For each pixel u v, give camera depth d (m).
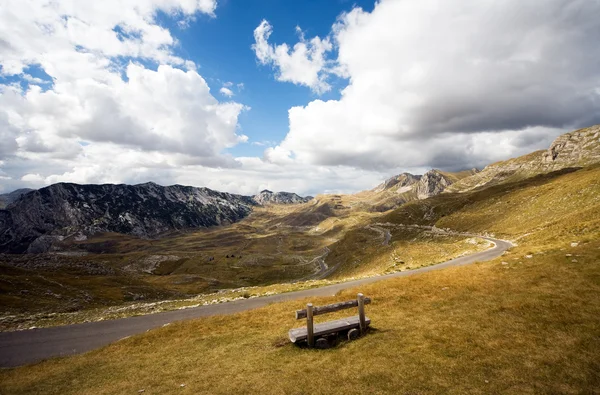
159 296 105.94
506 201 168.25
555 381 9.03
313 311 13.96
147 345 19.12
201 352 16.02
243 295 37.31
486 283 21.11
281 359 12.92
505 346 11.55
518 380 9.25
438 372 10.19
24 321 31.02
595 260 21.44
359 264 135.88
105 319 30.02
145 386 12.29
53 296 78.81
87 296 86.12
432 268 48.00
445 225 181.12
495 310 15.66
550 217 96.62
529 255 28.38
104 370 15.18
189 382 12.00
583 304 14.70
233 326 20.88
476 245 88.56
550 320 13.42
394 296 22.31
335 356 12.44
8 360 20.14
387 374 10.41
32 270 106.56
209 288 152.88
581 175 153.88
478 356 11.02
